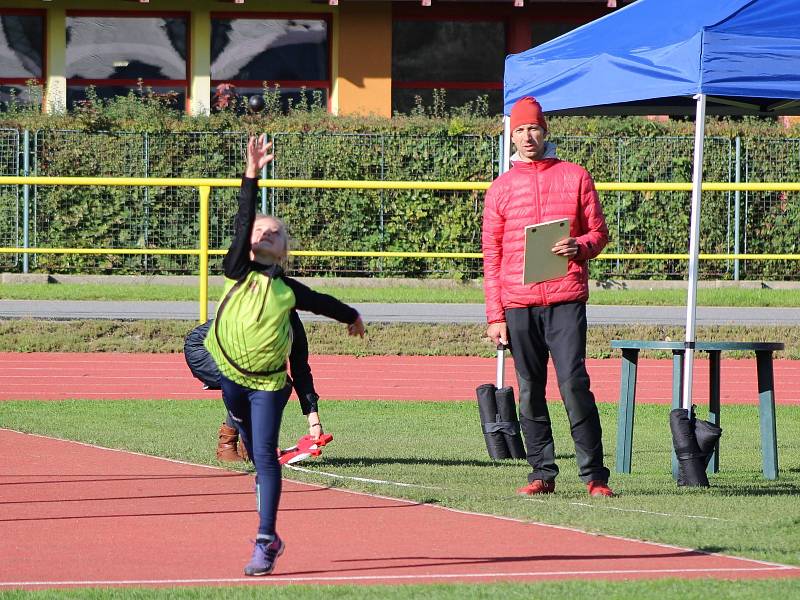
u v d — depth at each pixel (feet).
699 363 175.94
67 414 125.80
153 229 246.06
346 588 56.34
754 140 256.52
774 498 83.10
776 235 256.11
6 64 287.07
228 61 290.56
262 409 59.52
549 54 105.09
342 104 288.71
